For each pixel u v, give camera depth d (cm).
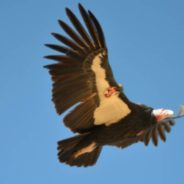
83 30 1655
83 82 1692
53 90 1684
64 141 1770
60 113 1703
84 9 1645
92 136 1773
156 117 1805
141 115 1781
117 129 1775
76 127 1742
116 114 1752
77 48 1669
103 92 1703
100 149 1819
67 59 1675
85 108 1719
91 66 1681
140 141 2008
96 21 1647
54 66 1677
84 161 1797
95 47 1666
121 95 1717
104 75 1686
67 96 1694
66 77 1684
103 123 1762
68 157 1781
